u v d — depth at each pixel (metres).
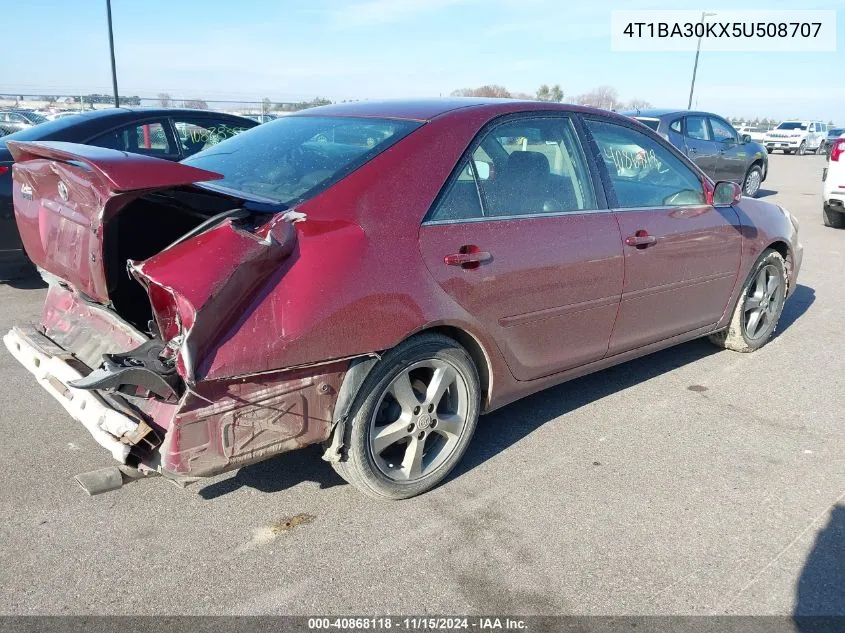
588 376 4.51
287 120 3.59
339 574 2.53
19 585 2.43
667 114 12.12
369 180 2.73
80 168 2.51
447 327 2.97
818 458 3.47
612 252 3.51
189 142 7.13
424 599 2.42
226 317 2.28
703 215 4.14
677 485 3.19
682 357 4.91
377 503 2.99
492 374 3.17
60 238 2.75
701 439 3.65
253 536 2.74
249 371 2.33
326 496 3.03
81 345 2.90
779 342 5.27
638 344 3.95
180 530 2.77
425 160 2.89
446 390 3.03
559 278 3.28
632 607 2.40
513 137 3.26
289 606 2.37
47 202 2.87
